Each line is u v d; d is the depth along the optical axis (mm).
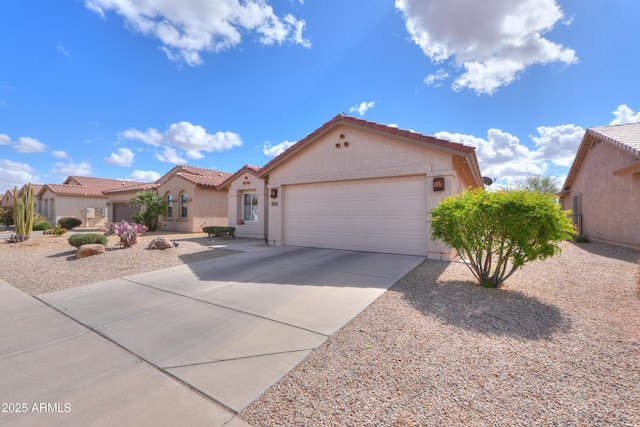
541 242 5293
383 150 9875
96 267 8477
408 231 9641
